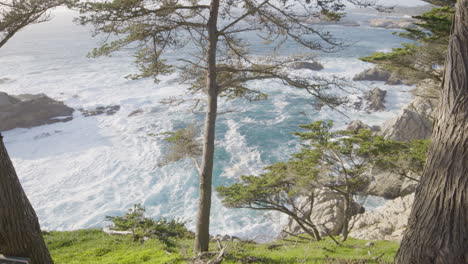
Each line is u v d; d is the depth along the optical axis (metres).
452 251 3.52
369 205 23.81
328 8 8.65
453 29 3.95
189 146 11.67
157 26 9.37
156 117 40.00
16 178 5.48
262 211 22.80
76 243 12.42
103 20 8.71
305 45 9.63
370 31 111.12
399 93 46.06
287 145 32.66
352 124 35.78
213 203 23.66
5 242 5.48
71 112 41.53
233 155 30.56
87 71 67.31
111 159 29.91
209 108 9.82
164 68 10.49
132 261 9.52
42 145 33.19
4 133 36.12
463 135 3.57
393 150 15.01
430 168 3.82
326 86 10.26
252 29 9.80
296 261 9.34
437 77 15.04
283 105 43.22
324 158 15.95
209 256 9.37
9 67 74.50
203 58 10.29
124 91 51.22
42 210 22.97
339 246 13.04
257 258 9.32
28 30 153.25
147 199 24.17
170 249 11.25
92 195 24.64
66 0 7.22
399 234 17.75
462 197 3.51
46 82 59.47
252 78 10.06
